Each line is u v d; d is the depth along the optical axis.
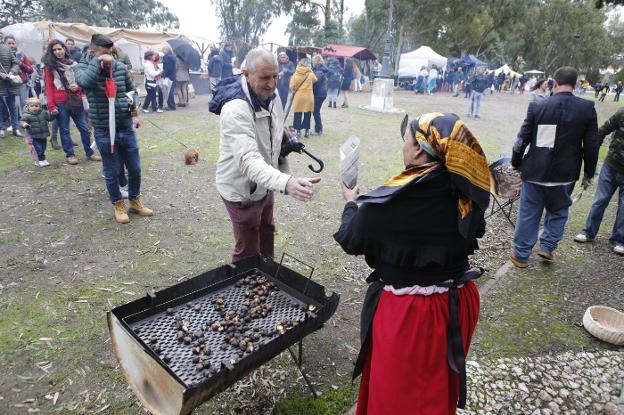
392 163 7.63
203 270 3.85
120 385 2.52
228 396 2.48
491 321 3.32
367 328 1.88
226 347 2.02
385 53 15.07
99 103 4.20
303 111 9.09
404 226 1.63
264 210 3.14
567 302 3.62
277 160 2.94
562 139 3.62
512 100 24.11
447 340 1.75
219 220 4.91
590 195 6.62
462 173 1.54
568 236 4.96
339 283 3.77
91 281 3.57
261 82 2.47
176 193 5.63
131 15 39.03
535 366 2.82
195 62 12.81
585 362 2.88
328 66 14.34
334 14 36.12
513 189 4.84
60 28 14.43
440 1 32.62
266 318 2.26
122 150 4.54
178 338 2.06
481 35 37.00
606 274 4.11
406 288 1.73
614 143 4.39
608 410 2.43
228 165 2.72
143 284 3.58
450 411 1.86
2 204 4.96
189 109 12.34
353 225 1.73
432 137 1.59
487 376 2.71
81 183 5.78
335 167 7.23
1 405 2.35
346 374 2.72
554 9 53.06
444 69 29.97
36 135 6.18
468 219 1.59
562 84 3.64
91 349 2.80
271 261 2.62
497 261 4.35
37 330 2.95
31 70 8.92
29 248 4.03
